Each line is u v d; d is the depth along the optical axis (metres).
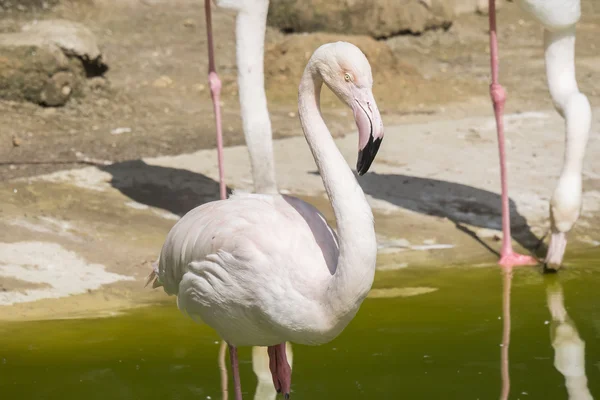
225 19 23.50
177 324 8.05
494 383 6.57
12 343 7.49
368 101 5.03
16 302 8.41
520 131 14.55
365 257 4.99
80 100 16.06
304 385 6.62
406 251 10.12
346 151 13.50
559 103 9.54
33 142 13.62
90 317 8.17
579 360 7.04
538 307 8.34
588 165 12.49
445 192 11.81
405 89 17.98
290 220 5.62
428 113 16.33
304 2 22.42
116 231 10.13
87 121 15.25
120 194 11.29
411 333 7.70
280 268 5.34
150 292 8.85
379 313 8.25
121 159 12.83
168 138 14.23
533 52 21.67
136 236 10.05
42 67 15.47
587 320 7.96
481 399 6.28
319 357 7.22
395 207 11.36
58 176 11.79
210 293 5.69
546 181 12.10
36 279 8.87
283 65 18.48
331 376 6.79
